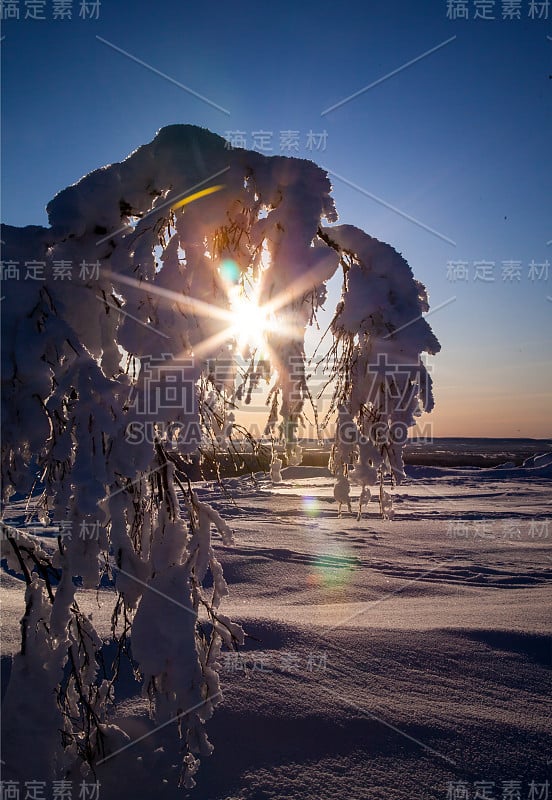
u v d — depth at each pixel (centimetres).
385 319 262
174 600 236
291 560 809
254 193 246
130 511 249
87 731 248
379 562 830
